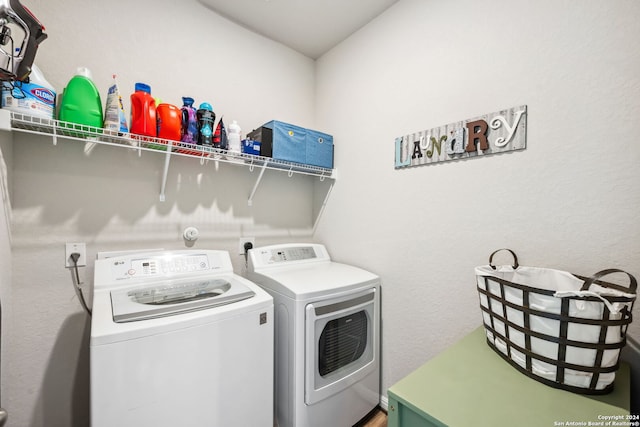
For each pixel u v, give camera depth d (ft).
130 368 2.98
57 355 4.29
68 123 3.65
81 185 4.50
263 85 6.73
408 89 5.43
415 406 2.31
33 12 4.11
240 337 3.78
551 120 3.67
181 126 4.65
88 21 4.52
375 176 6.05
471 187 4.48
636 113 3.07
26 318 4.07
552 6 3.66
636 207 3.07
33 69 3.57
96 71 4.58
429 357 5.03
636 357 3.02
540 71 3.76
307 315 4.40
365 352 5.44
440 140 4.86
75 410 4.42
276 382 4.77
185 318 3.35
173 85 5.39
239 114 6.33
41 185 4.18
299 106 7.43
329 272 5.68
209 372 3.50
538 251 3.76
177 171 5.46
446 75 4.82
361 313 5.41
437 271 4.93
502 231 4.12
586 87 3.40
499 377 2.73
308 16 6.14
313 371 4.45
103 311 3.38
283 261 5.99
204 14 5.81
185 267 4.77
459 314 4.63
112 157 4.77
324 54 7.49
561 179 3.58
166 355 3.19
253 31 6.57
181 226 5.50
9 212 3.79
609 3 3.24
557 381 2.54
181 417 3.29
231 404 3.69
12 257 3.95
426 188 5.11
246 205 6.43
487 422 2.11
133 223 4.97
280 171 7.06
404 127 5.49
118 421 2.91
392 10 5.77
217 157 5.48
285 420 4.54
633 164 3.09
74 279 4.43
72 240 4.42
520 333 2.80
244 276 6.39
